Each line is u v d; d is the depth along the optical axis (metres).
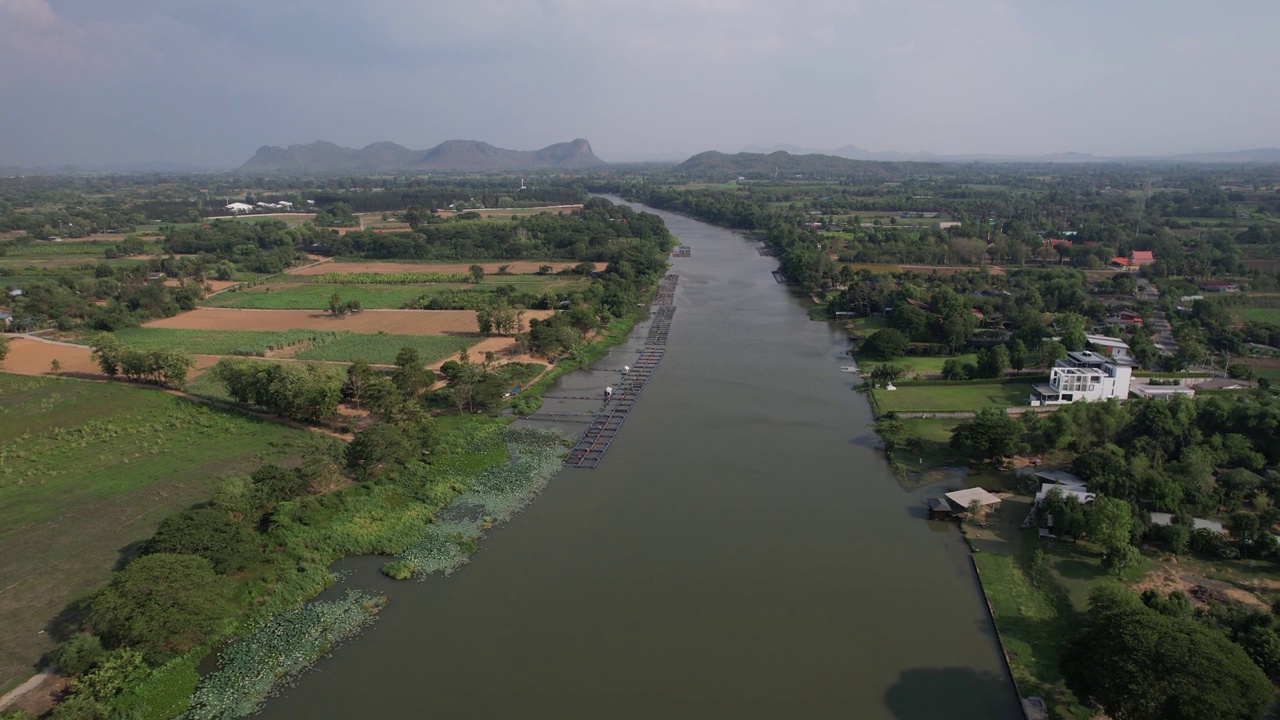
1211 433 94.00
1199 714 44.19
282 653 60.03
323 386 105.56
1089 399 112.38
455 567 72.81
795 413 114.69
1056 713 52.59
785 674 57.53
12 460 92.94
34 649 57.62
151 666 56.91
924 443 100.62
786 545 76.19
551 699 54.94
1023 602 65.69
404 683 56.72
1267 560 71.00
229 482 75.94
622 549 75.69
